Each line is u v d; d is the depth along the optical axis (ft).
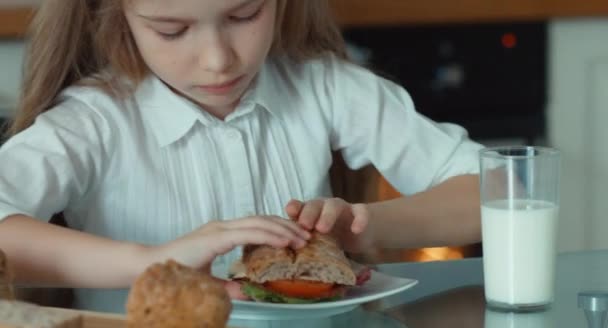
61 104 5.33
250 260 4.07
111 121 5.28
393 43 9.23
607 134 9.45
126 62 5.32
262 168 5.53
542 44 9.41
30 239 4.51
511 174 4.05
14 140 5.08
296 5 5.65
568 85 9.45
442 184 5.37
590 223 9.52
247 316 3.95
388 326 3.84
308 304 3.89
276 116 5.55
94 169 5.22
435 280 4.33
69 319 3.48
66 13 5.33
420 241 5.06
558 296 4.13
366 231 4.82
